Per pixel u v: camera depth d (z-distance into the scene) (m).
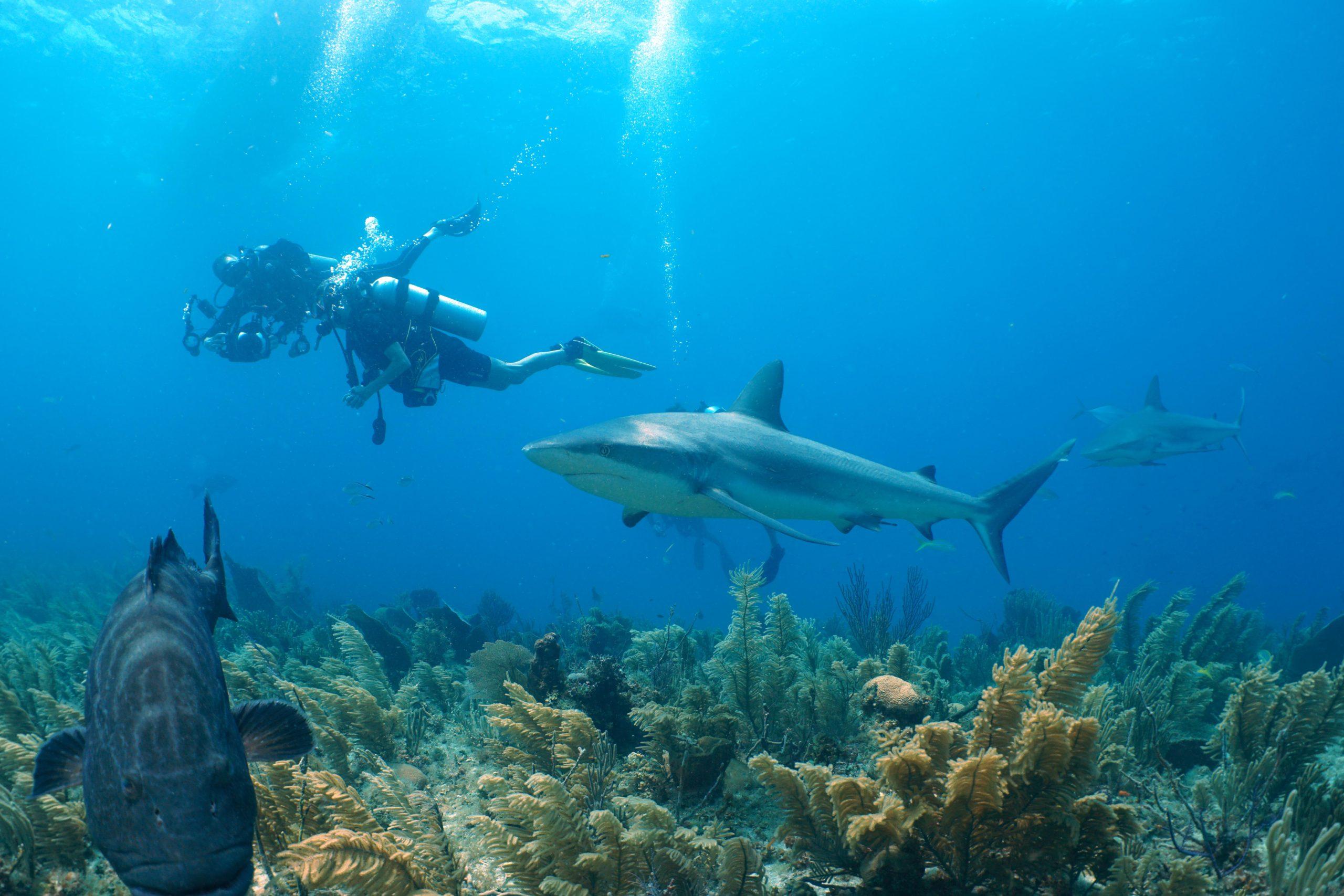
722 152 54.75
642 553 105.94
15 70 34.09
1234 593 7.64
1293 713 3.32
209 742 0.95
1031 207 80.31
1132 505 117.62
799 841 2.68
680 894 2.41
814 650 5.77
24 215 60.38
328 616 8.25
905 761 2.40
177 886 0.85
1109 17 40.56
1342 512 115.75
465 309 6.98
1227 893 2.61
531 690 4.79
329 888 2.26
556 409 164.00
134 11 29.06
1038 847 2.38
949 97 48.44
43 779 1.02
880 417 180.12
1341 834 2.81
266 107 34.56
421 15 30.41
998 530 5.86
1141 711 4.33
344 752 4.05
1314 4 41.75
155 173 46.50
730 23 36.19
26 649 7.28
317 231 57.31
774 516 5.06
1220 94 54.69
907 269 103.44
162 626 1.04
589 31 34.75
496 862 2.90
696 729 3.72
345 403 6.93
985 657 8.84
